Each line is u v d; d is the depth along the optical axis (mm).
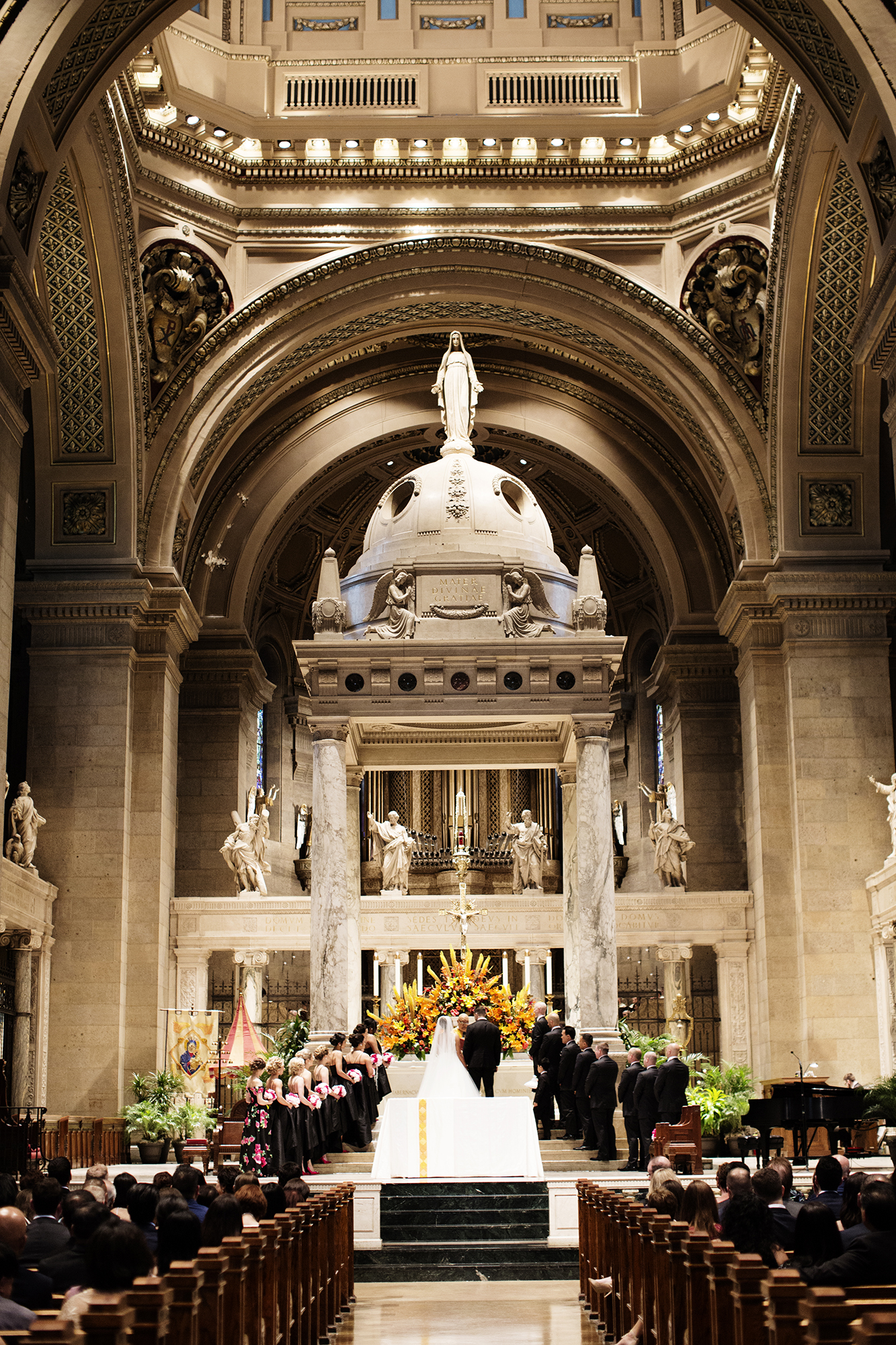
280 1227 10242
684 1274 9117
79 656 30453
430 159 32125
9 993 27938
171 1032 29797
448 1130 19547
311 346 33625
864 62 19875
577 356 35344
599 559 42438
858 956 29500
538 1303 14914
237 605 36531
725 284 31484
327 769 24812
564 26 33438
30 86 19641
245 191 32094
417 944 31078
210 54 31969
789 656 30812
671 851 33375
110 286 29188
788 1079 28047
